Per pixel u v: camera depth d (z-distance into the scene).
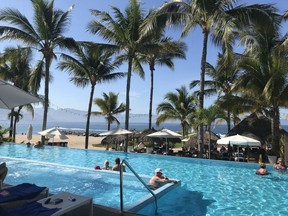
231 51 16.81
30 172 12.62
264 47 18.95
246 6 18.62
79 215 5.27
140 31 21.05
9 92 6.19
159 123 34.41
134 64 27.84
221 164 17.08
